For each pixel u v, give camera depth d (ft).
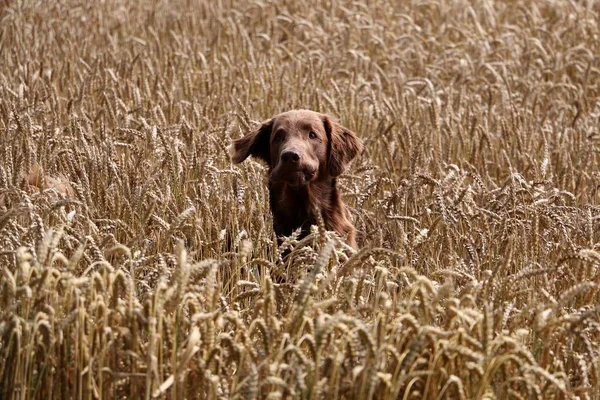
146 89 42.78
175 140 33.47
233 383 19.21
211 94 43.39
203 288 20.52
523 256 26.81
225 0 67.36
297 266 24.48
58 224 24.91
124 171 30.35
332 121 32.24
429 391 19.88
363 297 23.88
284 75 46.14
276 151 31.48
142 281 22.81
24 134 31.58
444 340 19.48
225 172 30.17
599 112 44.73
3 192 25.95
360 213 31.42
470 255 26.63
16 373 19.45
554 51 54.44
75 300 20.49
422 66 50.70
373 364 18.52
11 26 53.62
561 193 30.53
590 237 25.66
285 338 19.20
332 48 53.83
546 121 42.88
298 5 64.64
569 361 21.91
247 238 28.68
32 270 19.94
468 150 38.63
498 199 30.68
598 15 61.72
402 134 37.24
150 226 27.86
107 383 19.61
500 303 22.12
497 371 20.24
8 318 19.67
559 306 20.67
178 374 18.83
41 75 45.39
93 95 43.73
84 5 62.59
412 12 64.39
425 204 31.04
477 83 48.60
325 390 19.01
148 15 62.08
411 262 25.45
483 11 64.75
